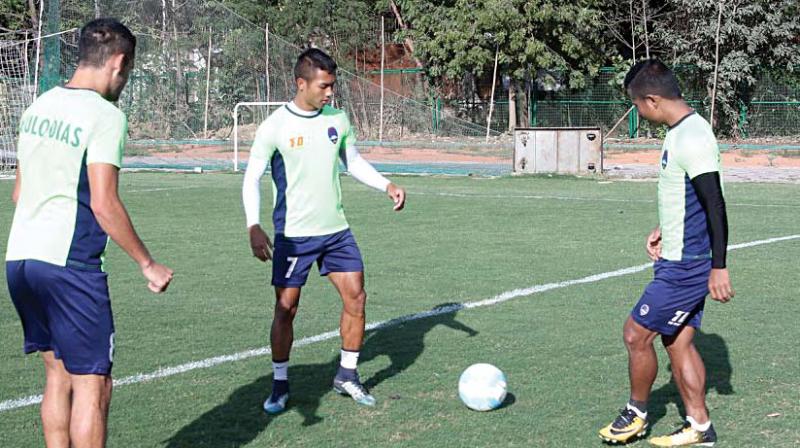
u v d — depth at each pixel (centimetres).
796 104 3075
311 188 509
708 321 680
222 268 927
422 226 1217
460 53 3058
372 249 1030
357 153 539
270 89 2878
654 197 1588
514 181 1941
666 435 447
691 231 419
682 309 426
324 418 485
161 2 2795
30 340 385
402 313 721
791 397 507
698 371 439
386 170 2312
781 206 1442
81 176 361
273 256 517
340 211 520
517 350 609
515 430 461
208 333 666
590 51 3147
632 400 444
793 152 2694
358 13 3341
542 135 2091
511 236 1122
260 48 2869
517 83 3234
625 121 3198
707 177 404
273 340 499
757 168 2397
